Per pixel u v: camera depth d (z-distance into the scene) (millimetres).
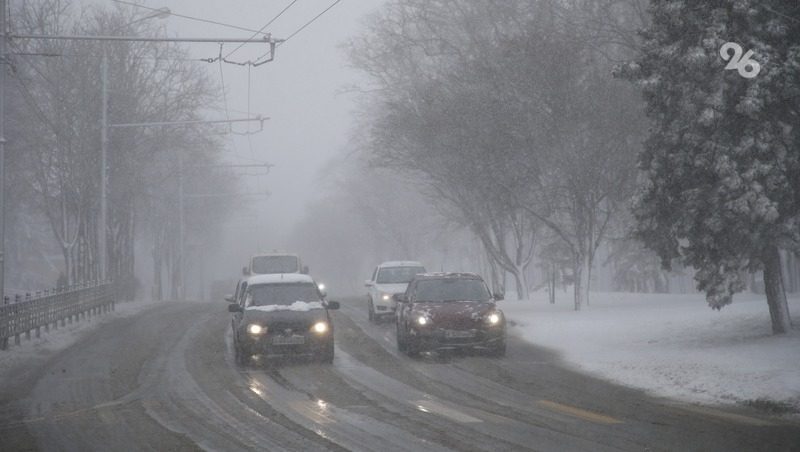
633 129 48094
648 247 31922
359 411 20562
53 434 18609
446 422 18922
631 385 24516
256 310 31328
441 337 31438
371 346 36344
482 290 34562
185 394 23781
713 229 28422
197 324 49844
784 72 27422
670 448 16109
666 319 38656
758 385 22469
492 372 27562
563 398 22312
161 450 16781
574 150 50031
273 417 19938
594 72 50344
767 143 27750
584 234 51219
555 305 55281
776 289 30750
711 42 27891
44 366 31094
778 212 27672
